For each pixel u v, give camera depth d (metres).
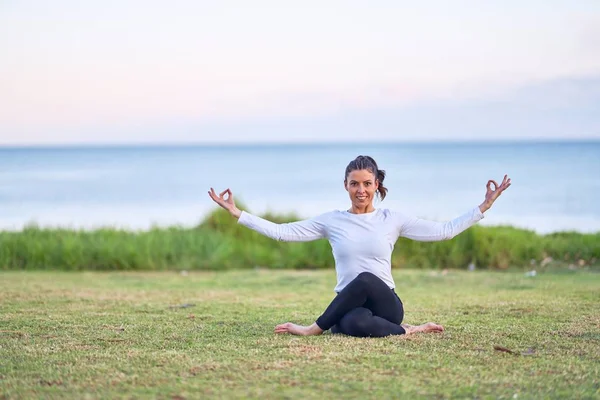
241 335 5.06
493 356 4.33
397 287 8.73
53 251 11.34
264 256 11.88
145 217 27.30
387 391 3.59
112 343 4.79
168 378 3.84
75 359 4.29
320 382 3.74
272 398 3.48
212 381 3.78
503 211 26.83
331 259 11.64
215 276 10.18
